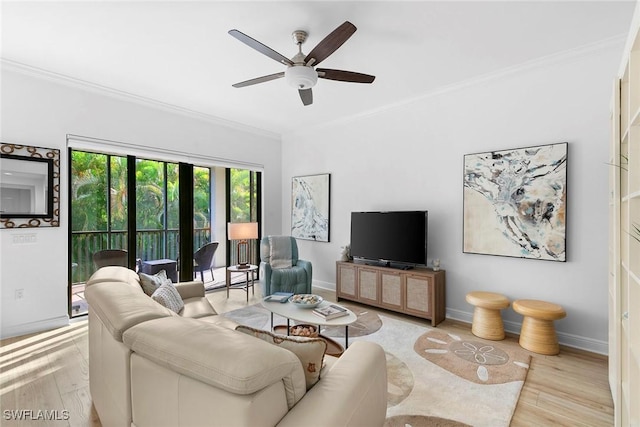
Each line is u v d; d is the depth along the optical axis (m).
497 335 2.95
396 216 3.80
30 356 2.62
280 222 5.62
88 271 3.71
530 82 3.00
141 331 1.20
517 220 3.06
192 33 2.45
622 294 1.64
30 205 3.10
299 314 2.63
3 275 2.97
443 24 2.32
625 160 1.65
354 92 3.65
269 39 2.52
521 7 2.13
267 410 0.93
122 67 3.03
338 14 2.20
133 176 4.00
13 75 3.00
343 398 1.09
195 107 4.18
